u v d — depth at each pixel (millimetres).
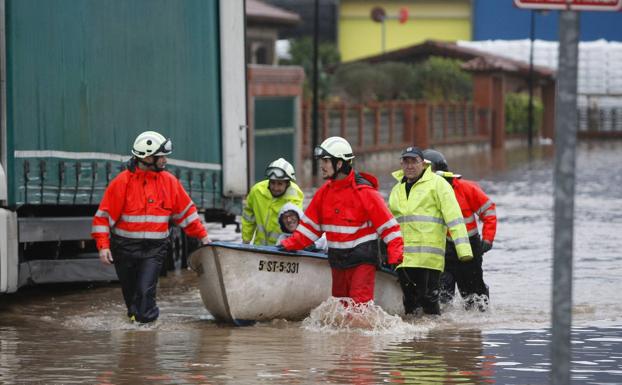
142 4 25703
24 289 27016
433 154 23188
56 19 23766
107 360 17391
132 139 25531
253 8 93562
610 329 20938
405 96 113312
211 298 21156
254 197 23375
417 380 15773
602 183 66938
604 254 34375
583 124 144625
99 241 21172
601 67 144500
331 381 15656
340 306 20781
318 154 20312
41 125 23438
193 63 26969
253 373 16250
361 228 20453
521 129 132625
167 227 21469
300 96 72875
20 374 16266
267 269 20984
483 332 20484
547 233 40594
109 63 24922
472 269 23156
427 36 160000
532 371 16516
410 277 22141
